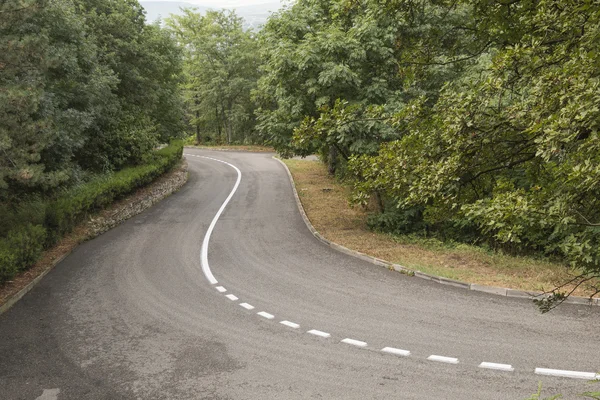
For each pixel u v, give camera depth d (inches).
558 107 186.9
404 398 259.0
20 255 474.0
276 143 735.1
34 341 342.0
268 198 961.5
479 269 493.0
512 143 227.3
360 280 466.9
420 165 249.9
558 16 205.0
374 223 715.4
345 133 614.9
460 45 373.7
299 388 272.8
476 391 263.3
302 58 658.2
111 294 438.9
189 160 1676.9
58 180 509.0
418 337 334.6
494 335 333.4
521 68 217.2
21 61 476.4
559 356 299.3
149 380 286.0
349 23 743.7
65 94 733.9
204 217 794.2
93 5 1077.1
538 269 493.4
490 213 190.2
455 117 223.5
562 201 176.1
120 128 957.8
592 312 370.0
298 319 373.7
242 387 275.4
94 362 309.6
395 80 689.6
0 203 594.6
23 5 452.1
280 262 535.2
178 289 451.2
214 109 2203.5
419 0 366.0
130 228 717.3
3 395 271.4
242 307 402.6
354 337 338.0
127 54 1089.4
